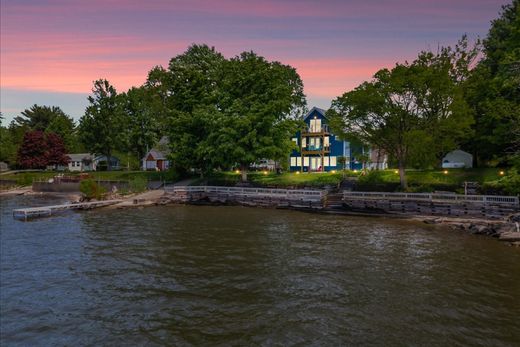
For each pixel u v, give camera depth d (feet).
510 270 56.90
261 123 150.41
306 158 207.82
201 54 221.46
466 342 34.50
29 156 272.31
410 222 102.73
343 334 36.27
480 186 115.03
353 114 130.31
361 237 81.97
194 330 37.55
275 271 56.90
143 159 254.68
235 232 88.02
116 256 66.23
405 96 120.57
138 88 267.39
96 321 39.96
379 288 49.21
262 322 39.14
